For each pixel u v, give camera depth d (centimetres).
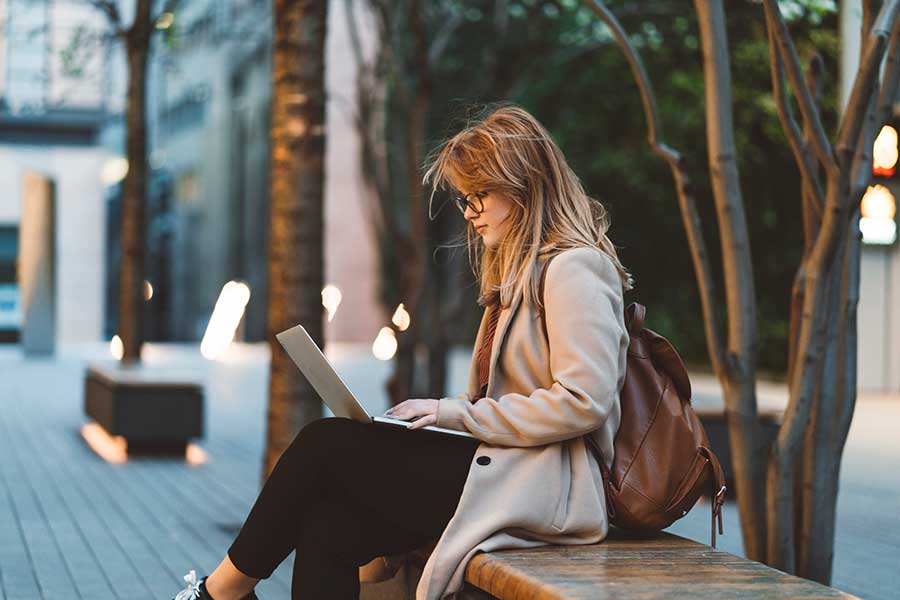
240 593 322
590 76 1748
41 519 692
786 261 1917
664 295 2105
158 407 1003
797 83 379
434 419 313
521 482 306
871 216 1504
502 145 323
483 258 343
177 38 1373
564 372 304
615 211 2014
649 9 1294
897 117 1304
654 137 427
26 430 1156
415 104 1135
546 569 277
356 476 316
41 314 2341
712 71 400
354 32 1246
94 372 1124
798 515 416
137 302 1216
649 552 299
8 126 2700
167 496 784
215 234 3578
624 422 319
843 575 538
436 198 1775
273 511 318
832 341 403
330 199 2658
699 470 312
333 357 2245
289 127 666
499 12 1377
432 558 300
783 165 1756
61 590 514
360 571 364
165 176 4172
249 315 3198
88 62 1321
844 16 995
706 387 1576
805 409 390
